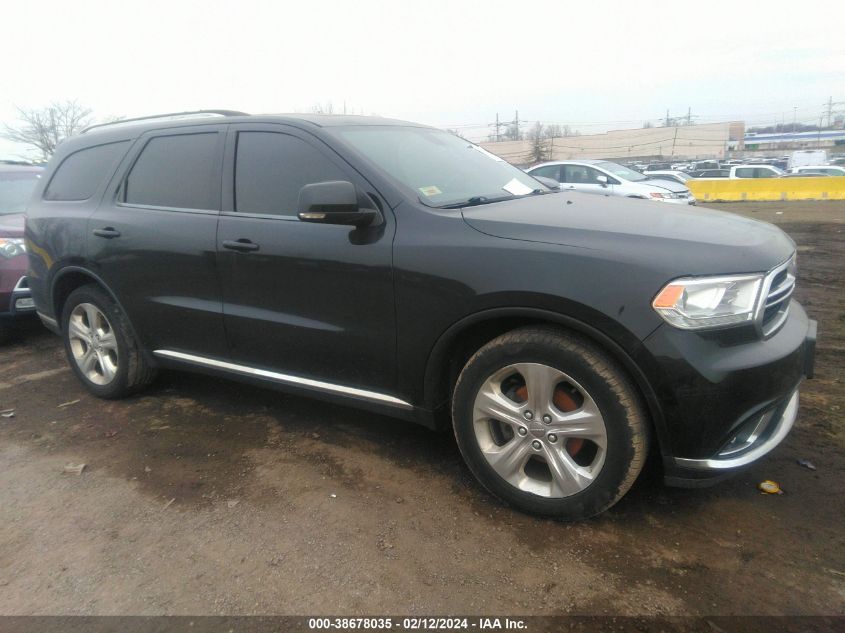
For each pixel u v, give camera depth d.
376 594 2.25
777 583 2.23
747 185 21.03
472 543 2.51
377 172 2.89
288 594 2.26
